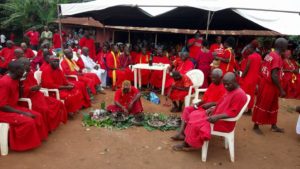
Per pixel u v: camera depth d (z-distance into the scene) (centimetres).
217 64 691
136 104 564
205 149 421
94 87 742
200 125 409
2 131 407
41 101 478
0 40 1709
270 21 805
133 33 1752
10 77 420
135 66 783
